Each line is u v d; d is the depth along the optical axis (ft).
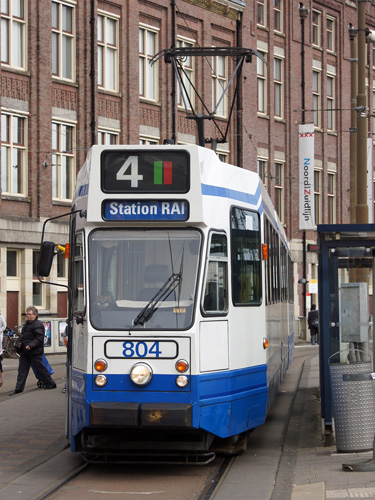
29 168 102.89
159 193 32.89
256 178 39.65
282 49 150.20
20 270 101.81
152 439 33.17
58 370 81.00
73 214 35.83
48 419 47.34
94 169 33.17
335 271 39.40
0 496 29.50
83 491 30.42
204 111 129.39
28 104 102.83
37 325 60.44
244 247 36.45
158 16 121.80
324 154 160.25
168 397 31.76
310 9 156.97
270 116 146.00
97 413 31.60
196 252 32.76
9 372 79.92
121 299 32.63
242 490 30.66
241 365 34.99
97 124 111.34
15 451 38.04
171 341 31.96
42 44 103.81
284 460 36.45
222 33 134.92
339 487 29.63
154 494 29.99
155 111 121.08
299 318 143.95
